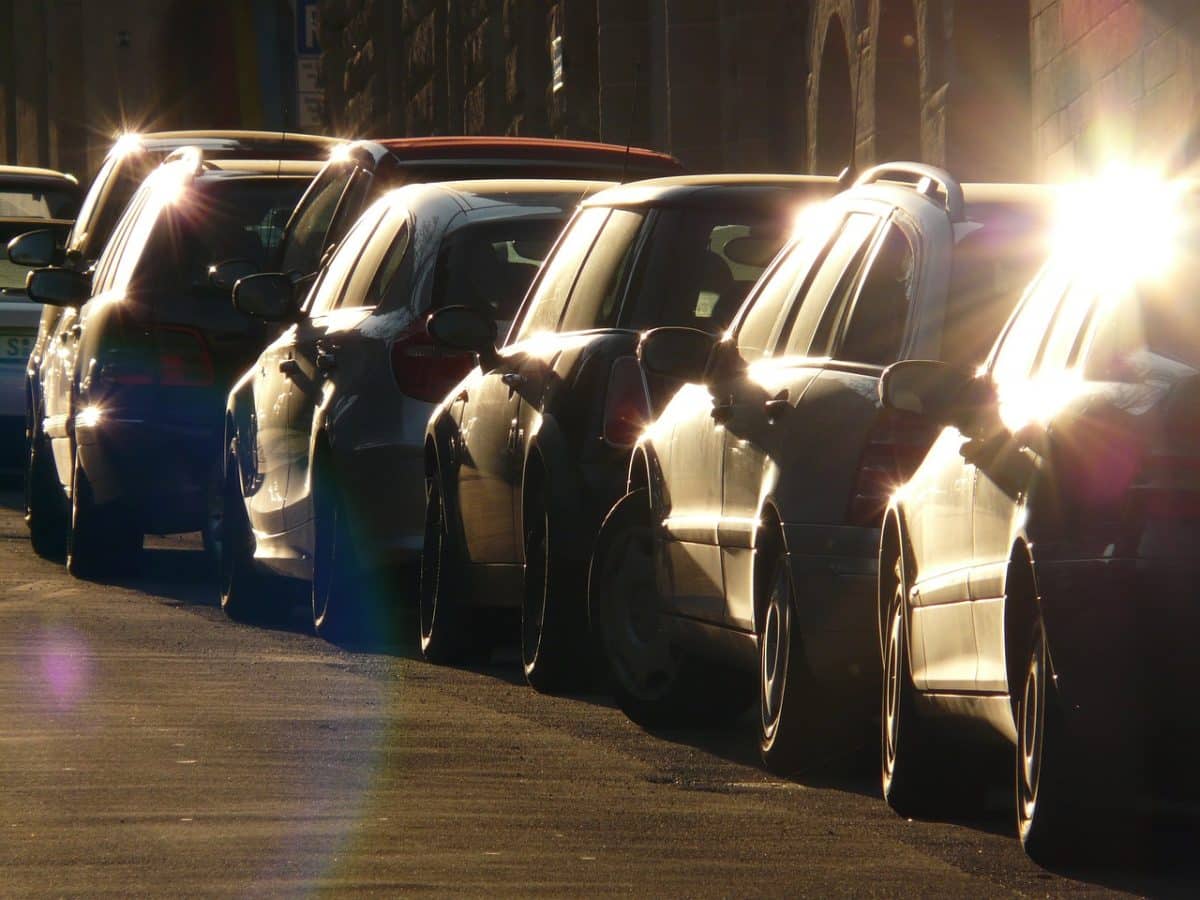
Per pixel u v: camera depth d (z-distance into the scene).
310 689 34.69
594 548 33.69
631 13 88.50
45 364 60.09
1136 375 21.61
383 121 126.69
